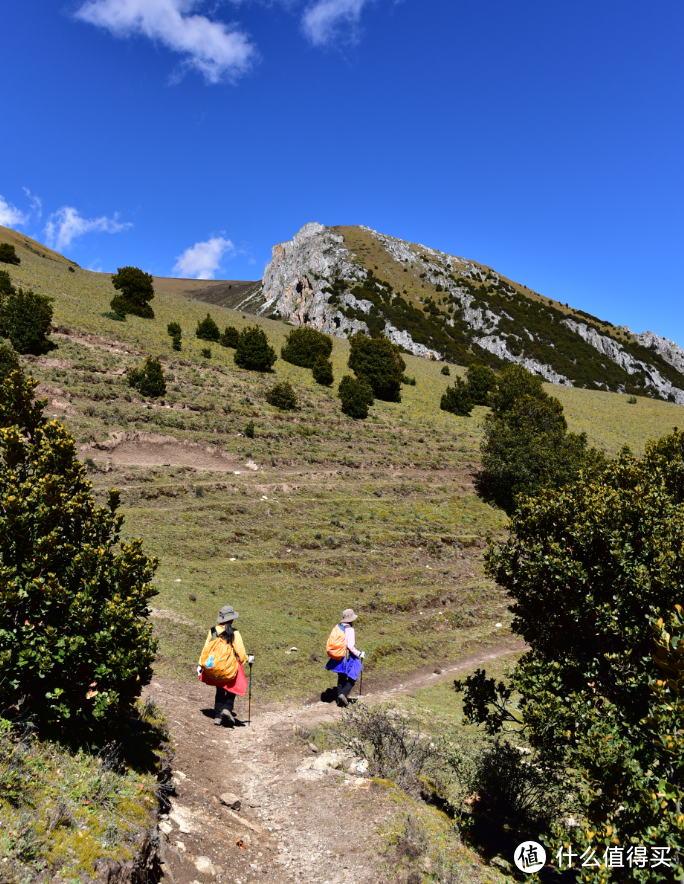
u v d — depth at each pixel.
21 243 126.62
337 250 163.25
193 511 21.33
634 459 8.20
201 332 46.97
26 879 2.47
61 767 3.65
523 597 6.26
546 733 5.26
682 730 3.60
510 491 30.97
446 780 6.95
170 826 4.02
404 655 15.03
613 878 3.61
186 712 7.71
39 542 3.98
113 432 24.88
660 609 4.94
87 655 3.95
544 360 110.06
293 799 5.40
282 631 13.71
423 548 24.16
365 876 4.07
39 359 29.56
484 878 4.43
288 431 32.66
